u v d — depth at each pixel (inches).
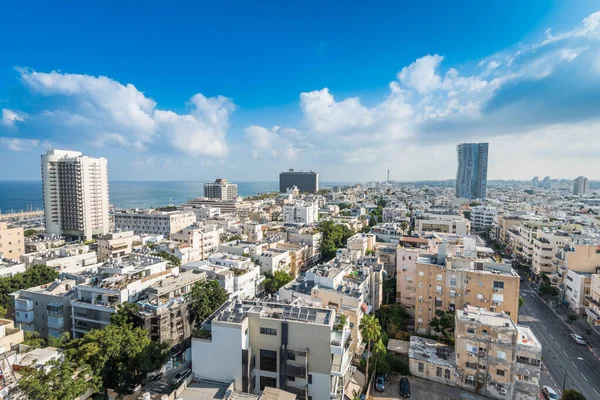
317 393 1829.5
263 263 4611.2
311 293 2866.6
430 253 3816.4
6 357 1825.8
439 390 2549.2
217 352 1846.7
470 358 2524.6
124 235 5777.6
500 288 3016.7
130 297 2930.6
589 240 4677.7
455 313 2918.3
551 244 5083.7
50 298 2989.7
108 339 2138.3
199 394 1731.1
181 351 2864.2
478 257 3599.9
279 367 1840.6
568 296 4264.3
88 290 2901.1
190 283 3233.3
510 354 2415.1
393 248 5103.3
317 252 6200.8
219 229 6668.3
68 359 1936.5
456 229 6815.9
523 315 4003.4
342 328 1942.7
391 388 2573.8
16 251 5772.6
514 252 6510.8
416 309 3344.0
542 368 2906.0
